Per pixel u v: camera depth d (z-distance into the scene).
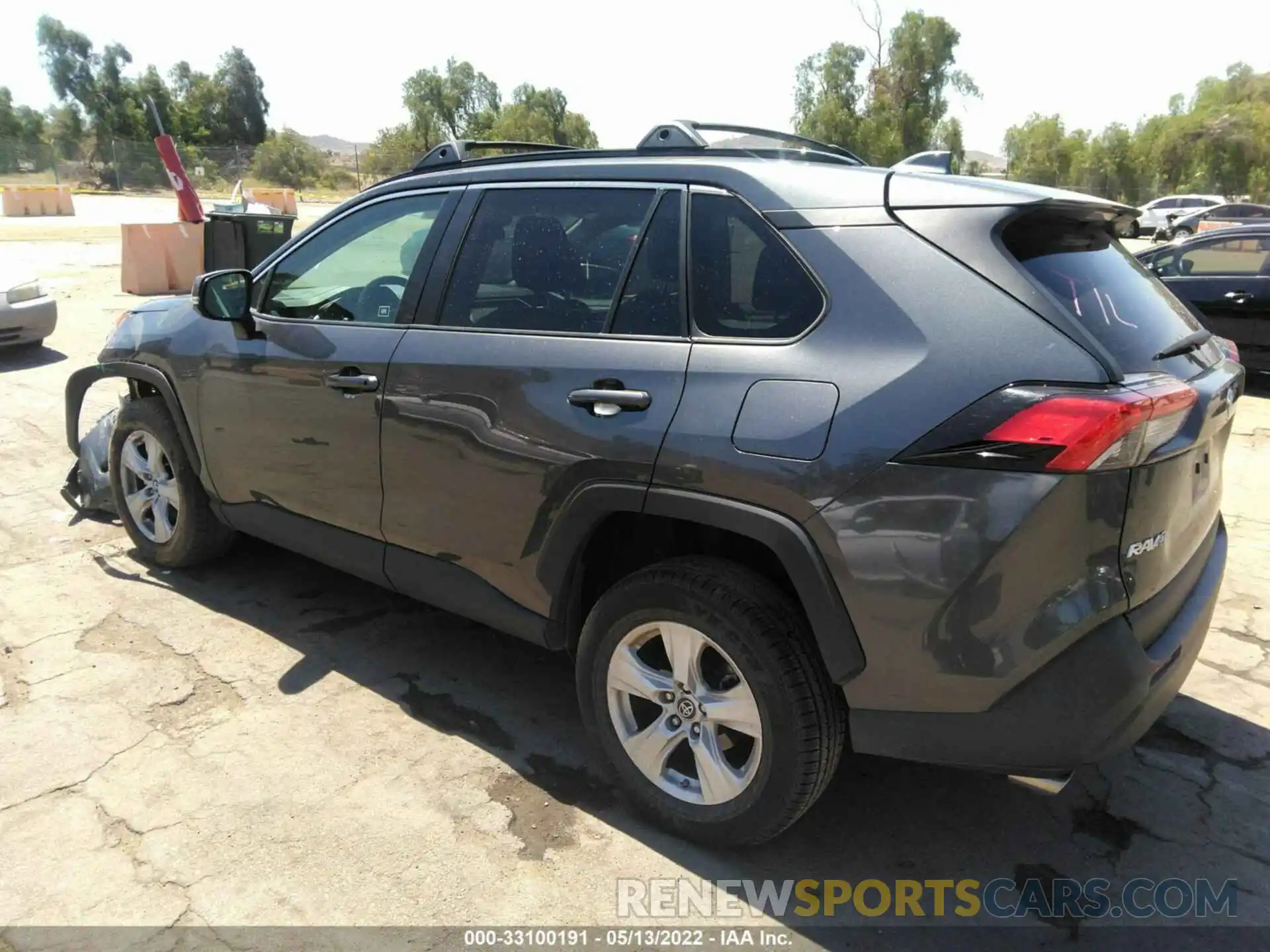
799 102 53.75
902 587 2.11
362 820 2.68
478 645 3.76
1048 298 2.09
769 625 2.32
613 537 2.83
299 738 3.07
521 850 2.59
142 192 46.84
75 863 2.48
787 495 2.21
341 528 3.42
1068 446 1.94
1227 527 5.26
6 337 8.58
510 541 2.82
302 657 3.61
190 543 4.15
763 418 2.26
